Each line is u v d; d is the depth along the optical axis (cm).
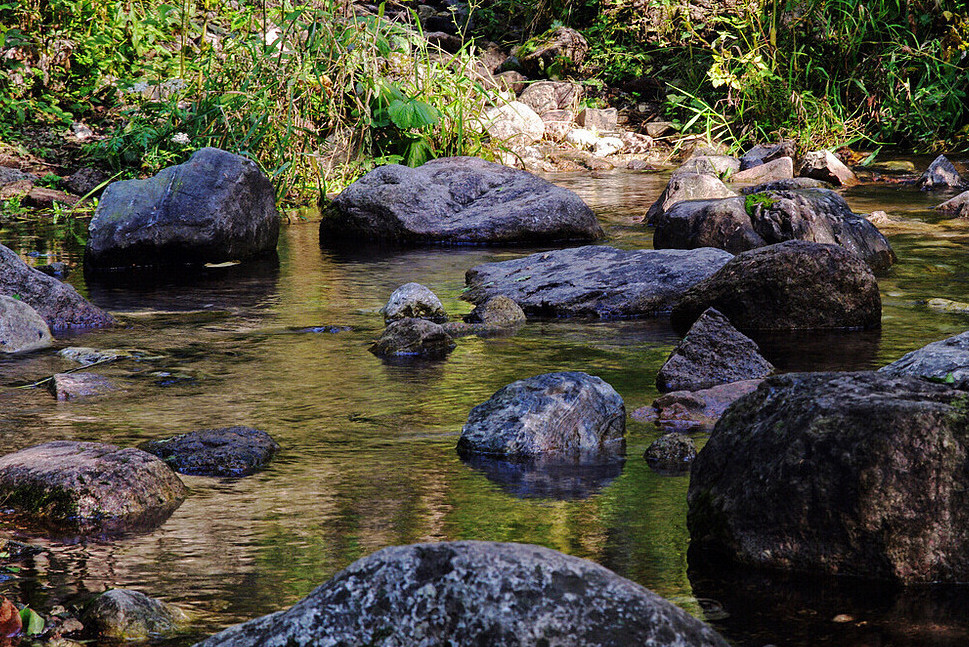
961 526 302
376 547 328
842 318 635
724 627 280
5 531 344
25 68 1365
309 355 577
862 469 306
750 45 1580
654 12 1731
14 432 443
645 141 1531
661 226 861
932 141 1490
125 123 1293
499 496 371
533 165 1402
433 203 990
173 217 860
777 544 315
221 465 402
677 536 337
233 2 1576
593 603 211
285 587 302
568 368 547
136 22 1417
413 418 464
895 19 1612
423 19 1845
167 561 321
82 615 284
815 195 828
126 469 369
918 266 801
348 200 995
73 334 627
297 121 1214
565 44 1705
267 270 841
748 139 1513
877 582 306
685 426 449
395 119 1223
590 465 404
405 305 659
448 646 208
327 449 424
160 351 586
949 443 303
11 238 958
